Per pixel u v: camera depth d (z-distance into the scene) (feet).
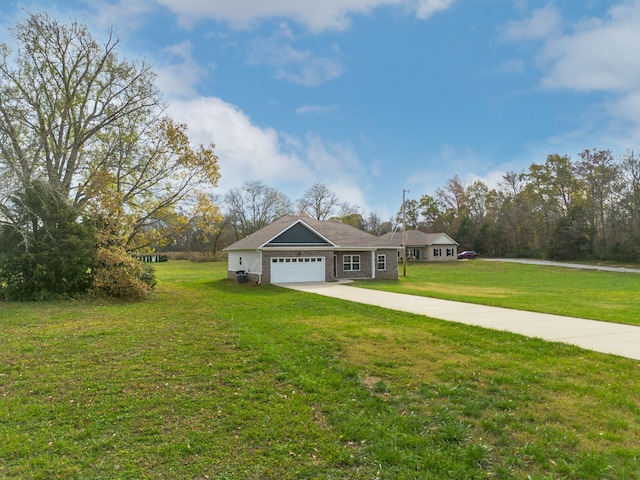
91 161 67.31
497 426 13.91
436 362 22.06
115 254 55.72
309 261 85.51
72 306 46.98
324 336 28.73
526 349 25.00
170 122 72.28
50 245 53.42
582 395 17.06
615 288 76.02
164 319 37.63
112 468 11.21
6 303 48.83
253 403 16.11
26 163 57.00
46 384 18.43
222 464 11.47
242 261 95.04
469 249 208.54
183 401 16.30
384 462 11.55
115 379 19.17
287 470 11.17
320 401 16.34
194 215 75.41
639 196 139.85
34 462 11.46
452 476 10.80
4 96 57.26
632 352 24.09
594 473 10.85
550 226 185.47
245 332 30.68
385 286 74.33
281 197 215.92
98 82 67.87
